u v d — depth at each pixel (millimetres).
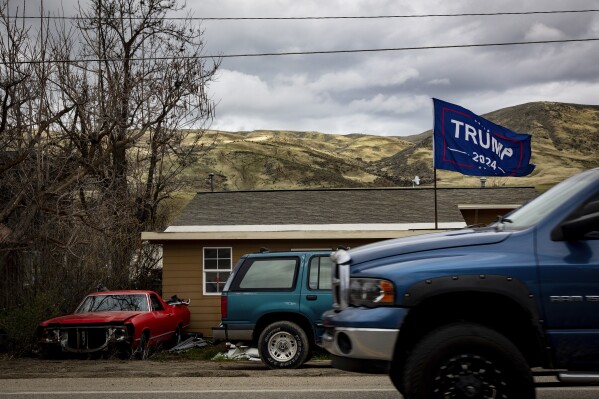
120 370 12711
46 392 9078
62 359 16469
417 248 5668
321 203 27094
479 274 5332
